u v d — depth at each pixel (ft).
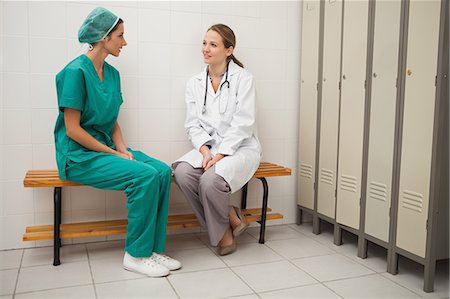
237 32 8.13
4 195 6.93
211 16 7.90
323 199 7.91
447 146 5.64
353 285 5.76
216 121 7.23
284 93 8.66
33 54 6.83
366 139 6.66
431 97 5.46
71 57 7.04
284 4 8.45
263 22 8.31
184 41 7.75
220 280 5.84
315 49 8.06
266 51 8.40
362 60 6.74
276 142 8.70
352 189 7.03
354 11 6.89
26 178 6.17
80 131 5.96
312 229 8.61
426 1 5.49
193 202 6.88
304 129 8.51
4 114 6.79
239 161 6.72
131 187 5.95
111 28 6.15
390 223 6.20
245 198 8.38
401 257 6.99
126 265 6.14
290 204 8.99
